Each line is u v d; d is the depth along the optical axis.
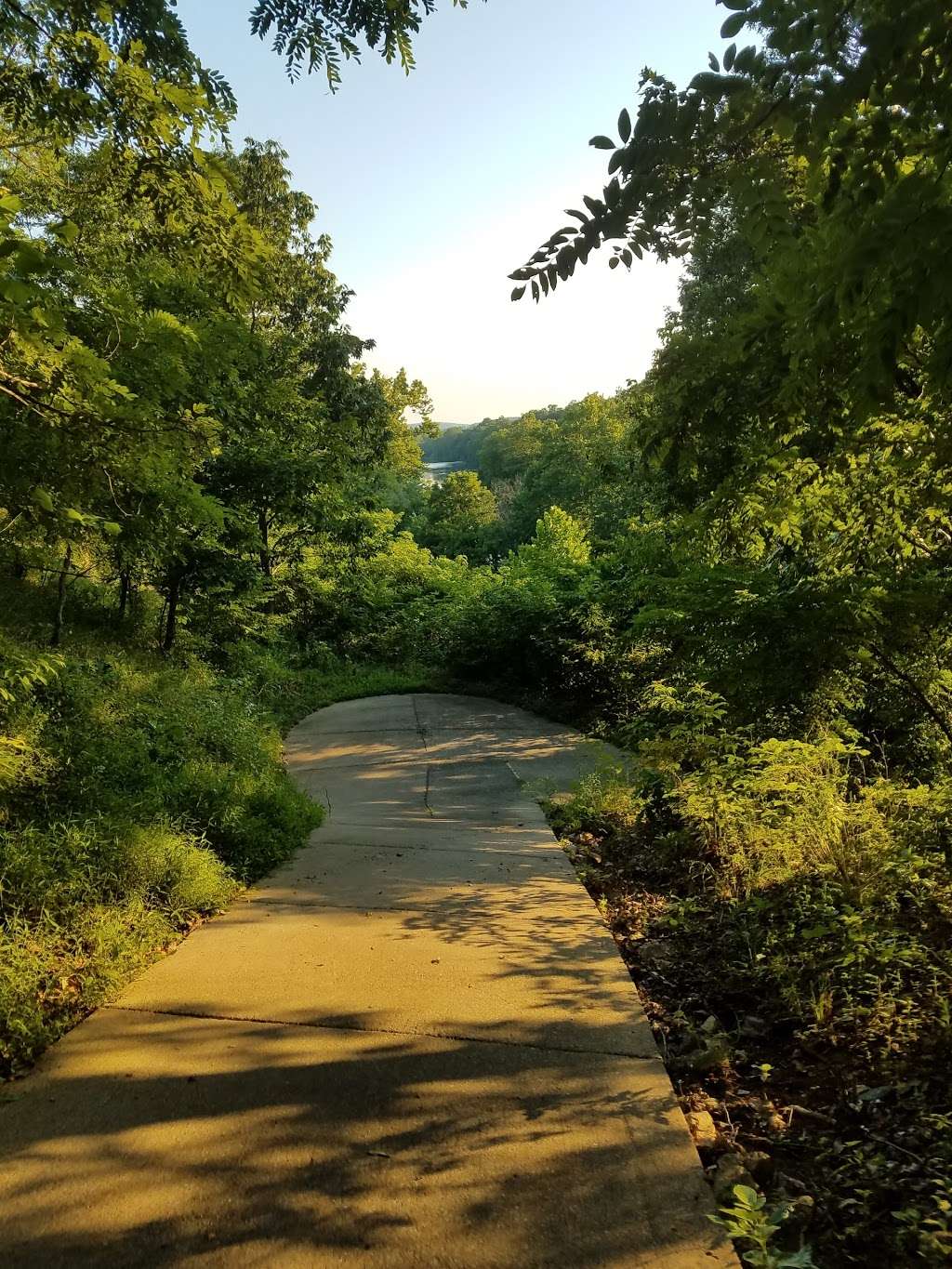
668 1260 2.02
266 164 19.22
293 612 16.98
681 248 2.38
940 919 3.59
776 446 3.64
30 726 5.26
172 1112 2.64
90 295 5.79
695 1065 2.95
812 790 4.59
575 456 46.03
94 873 4.11
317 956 3.86
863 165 1.78
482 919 4.37
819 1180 2.35
